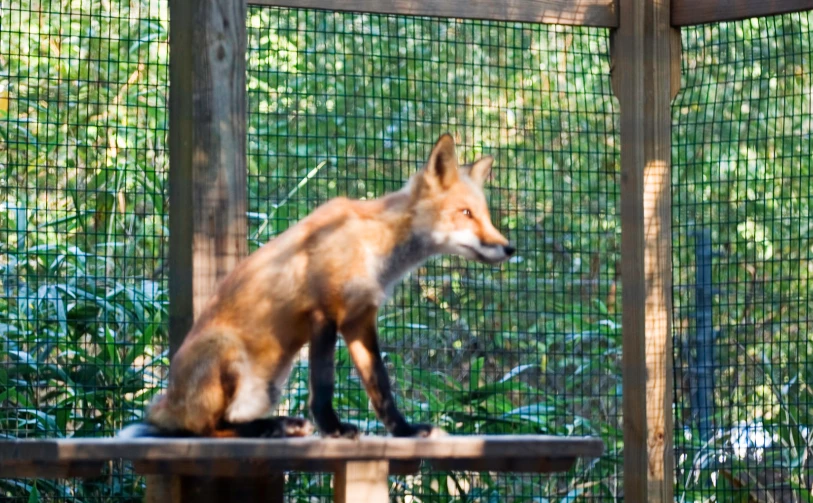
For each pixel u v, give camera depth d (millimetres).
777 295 11016
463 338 11469
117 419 8680
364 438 5242
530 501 9328
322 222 6023
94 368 8820
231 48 6492
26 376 8734
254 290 5891
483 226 6492
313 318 5812
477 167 6902
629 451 7426
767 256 11562
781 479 9133
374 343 6062
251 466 5297
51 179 11250
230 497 6207
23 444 4668
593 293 11453
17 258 8953
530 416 9445
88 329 9133
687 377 9547
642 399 7387
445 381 9797
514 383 9602
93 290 9164
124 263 9297
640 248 7477
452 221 6410
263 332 5844
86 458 4719
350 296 5855
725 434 9336
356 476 5160
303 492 8703
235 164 6457
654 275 7465
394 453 5059
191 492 6172
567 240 12758
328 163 9977
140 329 9164
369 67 12562
